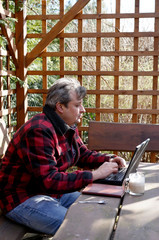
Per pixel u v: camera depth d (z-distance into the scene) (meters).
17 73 3.69
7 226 1.74
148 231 1.15
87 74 3.63
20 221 1.75
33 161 1.64
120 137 2.96
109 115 4.81
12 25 3.55
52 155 1.69
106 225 1.20
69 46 5.85
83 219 1.25
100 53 3.55
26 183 1.78
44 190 1.63
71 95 1.83
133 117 3.61
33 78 4.86
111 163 1.77
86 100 5.33
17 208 1.74
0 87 3.36
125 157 4.43
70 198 2.11
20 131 1.75
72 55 3.62
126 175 1.64
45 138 1.68
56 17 3.57
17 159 1.75
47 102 1.87
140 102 4.54
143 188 1.57
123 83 4.95
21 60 3.65
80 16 3.55
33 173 1.64
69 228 1.17
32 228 1.76
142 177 1.57
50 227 1.74
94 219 1.25
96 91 3.63
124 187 1.65
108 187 1.62
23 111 3.74
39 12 5.38
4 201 1.78
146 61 5.23
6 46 3.52
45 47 3.65
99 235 1.12
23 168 1.75
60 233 1.13
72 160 1.99
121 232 1.14
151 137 2.90
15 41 3.63
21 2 3.52
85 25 5.95
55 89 1.84
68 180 1.64
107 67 5.18
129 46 5.30
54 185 1.61
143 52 3.47
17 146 1.73
